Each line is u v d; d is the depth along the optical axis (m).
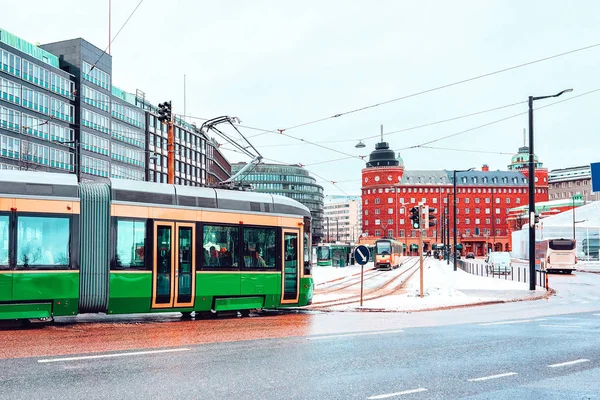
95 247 14.77
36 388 7.79
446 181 164.25
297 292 18.55
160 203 15.79
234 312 17.67
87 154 63.97
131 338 12.32
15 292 13.61
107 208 15.03
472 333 13.88
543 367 9.82
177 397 7.47
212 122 22.97
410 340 12.62
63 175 14.74
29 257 13.85
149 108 83.62
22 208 13.86
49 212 14.19
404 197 159.25
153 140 83.25
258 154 24.14
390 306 20.83
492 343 12.34
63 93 61.12
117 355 10.17
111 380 8.31
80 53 63.56
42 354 10.22
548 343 12.41
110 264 14.88
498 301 23.72
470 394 7.90
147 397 7.45
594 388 8.30
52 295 14.05
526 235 91.19
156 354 10.36
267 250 17.89
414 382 8.57
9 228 13.66
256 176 164.62
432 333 13.81
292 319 16.84
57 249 14.23
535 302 24.22
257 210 17.78
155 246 15.56
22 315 13.79
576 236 83.75
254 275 17.45
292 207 18.78
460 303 22.05
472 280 40.00
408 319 17.09
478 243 163.62
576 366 9.93
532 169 30.20
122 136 73.31
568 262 54.72
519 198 164.75
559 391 8.11
